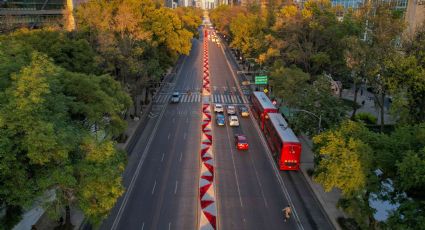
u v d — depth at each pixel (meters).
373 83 42.19
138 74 50.28
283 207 29.56
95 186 21.02
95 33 48.72
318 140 27.45
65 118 23.94
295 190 32.44
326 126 35.88
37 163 19.98
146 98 59.28
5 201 19.84
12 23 59.66
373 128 47.03
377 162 22.02
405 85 34.56
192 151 40.47
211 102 62.03
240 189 32.25
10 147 18.48
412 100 33.75
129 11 57.81
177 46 68.50
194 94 67.19
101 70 43.00
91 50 42.09
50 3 87.00
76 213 28.20
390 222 19.33
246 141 41.19
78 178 21.66
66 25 62.25
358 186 22.28
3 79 22.73
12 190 19.06
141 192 31.22
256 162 38.03
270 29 72.88
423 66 34.31
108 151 22.19
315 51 58.81
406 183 19.28
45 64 24.75
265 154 40.22
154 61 55.16
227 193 31.45
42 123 19.12
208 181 33.25
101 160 21.62
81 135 22.91
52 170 20.28
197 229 26.20
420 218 17.47
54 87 24.30
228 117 53.50
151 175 34.41
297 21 61.66
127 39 49.88
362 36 59.22
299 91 45.31
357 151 22.44
